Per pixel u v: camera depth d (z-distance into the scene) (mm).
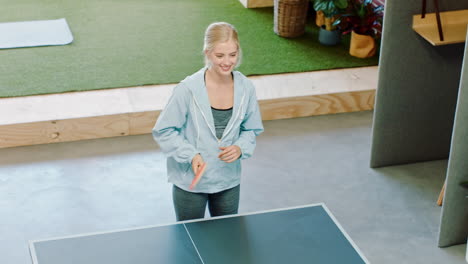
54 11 7102
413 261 4004
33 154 4914
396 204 4531
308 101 5516
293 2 6410
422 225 4328
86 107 5184
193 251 2816
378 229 4270
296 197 4555
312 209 3137
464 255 4074
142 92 5477
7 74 5688
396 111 4746
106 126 5117
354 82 5770
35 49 6199
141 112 5141
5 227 4168
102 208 4371
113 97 5363
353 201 4547
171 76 5797
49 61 5980
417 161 5004
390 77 4605
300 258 2816
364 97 5652
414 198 4598
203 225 2988
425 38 4344
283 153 5055
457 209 4020
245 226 2994
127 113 5109
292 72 5922
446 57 4641
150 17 7082
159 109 5184
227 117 3143
